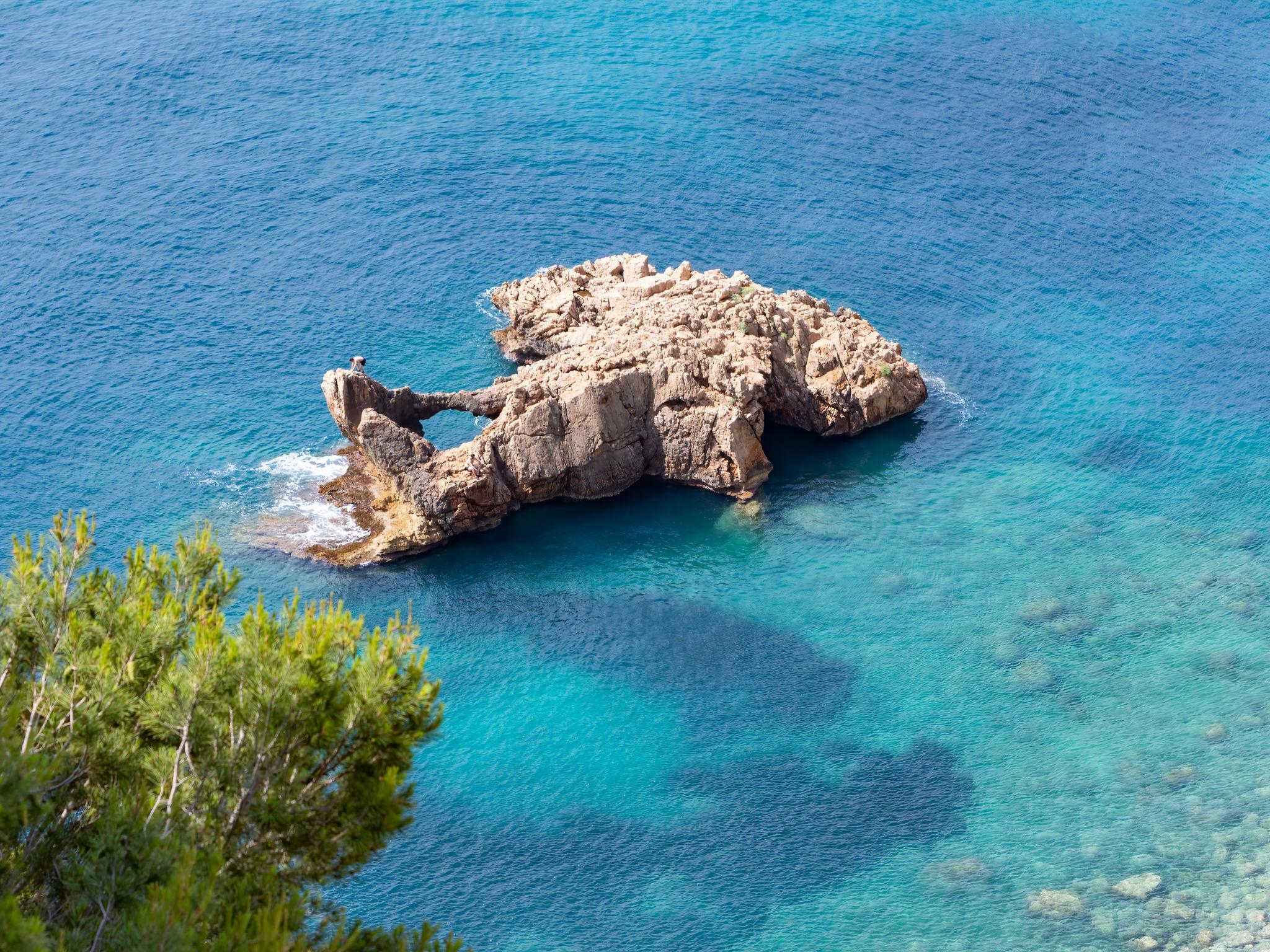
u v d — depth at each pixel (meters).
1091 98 153.25
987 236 133.12
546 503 103.38
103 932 30.86
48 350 116.00
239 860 34.47
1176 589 94.12
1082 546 98.19
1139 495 103.25
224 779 34.59
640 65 156.50
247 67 155.12
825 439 109.19
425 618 91.88
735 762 81.38
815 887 73.62
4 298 121.69
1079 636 90.38
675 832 76.75
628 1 167.50
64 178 137.75
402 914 71.88
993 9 168.38
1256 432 109.44
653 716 84.44
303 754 35.06
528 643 89.94
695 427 102.56
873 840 76.38
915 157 143.75
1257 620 91.25
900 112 150.38
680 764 81.12
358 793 35.28
